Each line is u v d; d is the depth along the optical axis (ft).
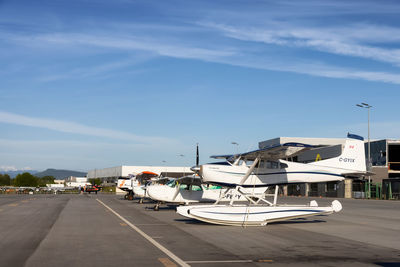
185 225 47.65
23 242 32.94
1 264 24.14
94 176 454.40
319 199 147.23
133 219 54.85
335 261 25.81
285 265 24.47
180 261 25.29
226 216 47.24
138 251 28.86
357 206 97.96
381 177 178.91
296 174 58.08
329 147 185.47
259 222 47.91
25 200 114.11
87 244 31.99
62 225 46.06
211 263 24.79
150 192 71.46
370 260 26.22
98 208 78.33
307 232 41.50
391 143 181.37
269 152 53.36
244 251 29.35
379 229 44.57
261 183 56.44
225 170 55.57
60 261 25.05
